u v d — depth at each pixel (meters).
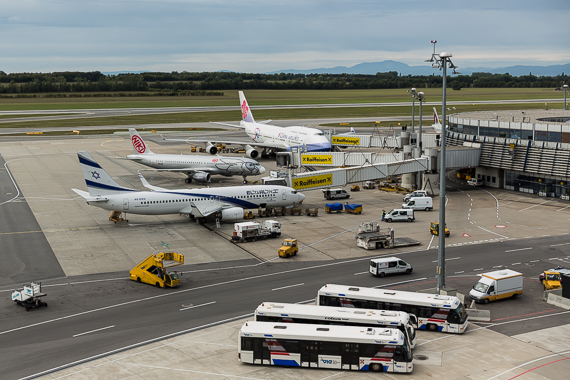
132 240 87.19
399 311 51.25
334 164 135.38
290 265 75.06
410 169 119.88
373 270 70.00
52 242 86.19
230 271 72.75
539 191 118.94
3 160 168.25
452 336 52.84
